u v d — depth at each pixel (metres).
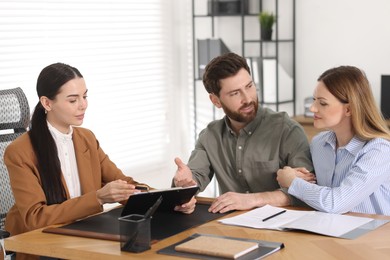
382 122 2.82
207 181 3.29
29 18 4.70
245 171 3.20
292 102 5.85
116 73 5.38
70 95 2.88
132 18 5.49
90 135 3.14
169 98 5.92
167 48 5.86
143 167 5.66
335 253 2.16
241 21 5.97
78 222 2.66
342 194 2.68
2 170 3.35
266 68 5.66
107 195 2.68
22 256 2.85
